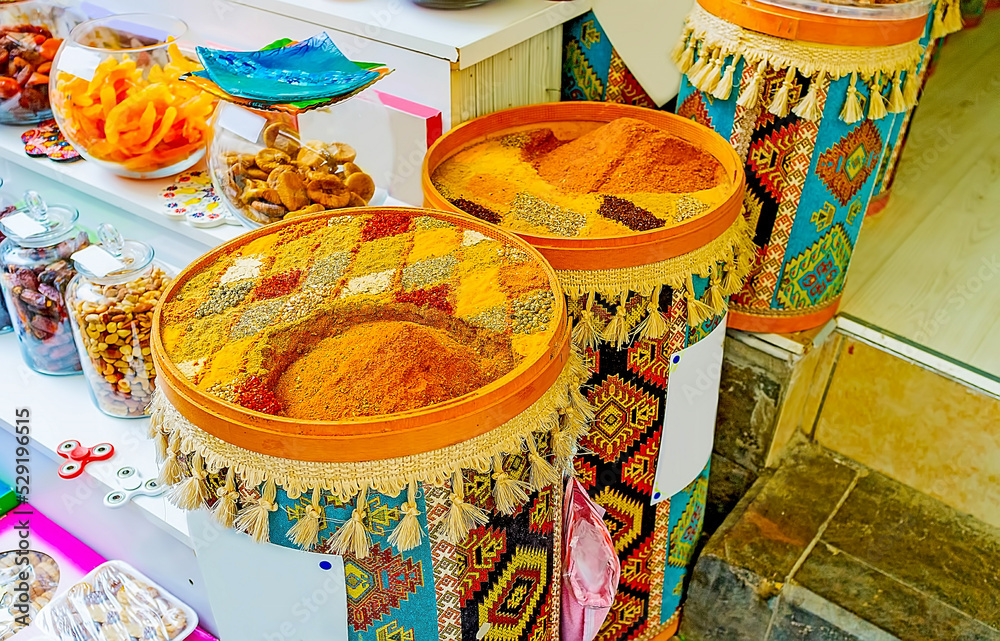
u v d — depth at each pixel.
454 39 1.35
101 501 1.45
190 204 1.55
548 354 0.91
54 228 1.57
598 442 1.22
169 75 1.54
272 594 0.98
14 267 1.57
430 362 0.90
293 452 0.84
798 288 1.44
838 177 1.33
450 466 0.85
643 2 1.51
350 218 1.19
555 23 1.52
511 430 0.89
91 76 1.49
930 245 1.84
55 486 1.54
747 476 1.65
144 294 1.44
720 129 1.35
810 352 1.50
